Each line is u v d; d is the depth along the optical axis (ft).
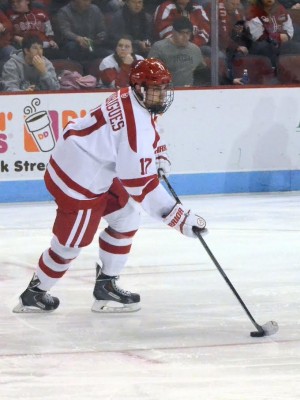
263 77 94.99
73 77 89.40
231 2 93.40
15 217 78.59
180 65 90.99
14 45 88.79
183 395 34.40
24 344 42.09
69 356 39.96
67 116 86.48
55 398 34.30
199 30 92.12
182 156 88.99
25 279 56.03
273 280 54.85
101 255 47.96
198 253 62.95
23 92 85.20
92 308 48.08
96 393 34.81
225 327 44.60
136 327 44.91
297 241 66.80
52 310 48.11
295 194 90.12
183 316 46.85
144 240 67.67
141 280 55.21
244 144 90.33
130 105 43.11
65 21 89.71
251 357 39.32
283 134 91.15
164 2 91.40
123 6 90.79
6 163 85.81
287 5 98.99
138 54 91.04
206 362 38.68
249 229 71.67
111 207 46.50
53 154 45.32
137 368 37.96
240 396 34.22
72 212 44.73
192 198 88.22
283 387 35.22
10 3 88.79
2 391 35.22
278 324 44.98
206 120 89.15
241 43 94.43
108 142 43.34
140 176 43.11
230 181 90.38
